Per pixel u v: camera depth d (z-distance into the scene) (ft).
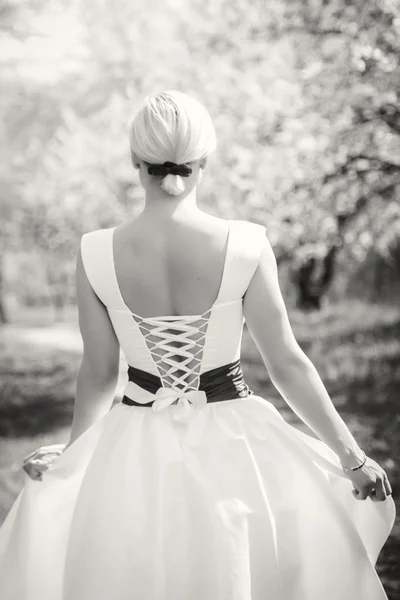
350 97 38.45
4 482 24.94
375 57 35.55
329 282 77.30
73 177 61.62
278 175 42.27
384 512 10.62
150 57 49.78
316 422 9.76
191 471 9.46
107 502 9.46
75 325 98.94
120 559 9.21
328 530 9.79
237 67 44.16
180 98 9.76
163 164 9.59
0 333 86.22
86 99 71.51
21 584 10.16
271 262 9.81
